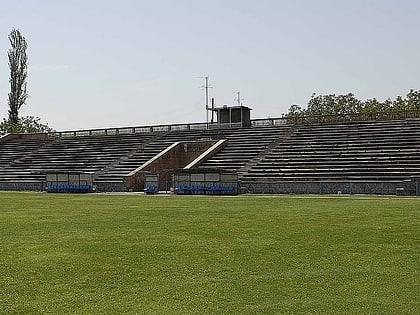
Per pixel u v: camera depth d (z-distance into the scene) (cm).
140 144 8500
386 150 6238
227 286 1306
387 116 7538
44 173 6956
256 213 3030
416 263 1532
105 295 1242
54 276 1422
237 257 1645
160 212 3194
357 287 1283
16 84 11562
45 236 2131
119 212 3228
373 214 2834
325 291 1252
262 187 5738
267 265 1531
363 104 12400
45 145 9400
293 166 6366
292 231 2191
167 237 2066
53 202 4306
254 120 8450
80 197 5147
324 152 6606
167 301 1188
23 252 1756
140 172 6875
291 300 1184
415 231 2133
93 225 2512
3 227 2452
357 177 5681
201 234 2141
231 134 8150
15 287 1315
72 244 1911
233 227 2358
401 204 3556
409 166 5709
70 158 8419
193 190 5822
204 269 1490
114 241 1973
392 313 1084
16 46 11531
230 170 6053
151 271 1472
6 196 5403
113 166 7656
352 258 1609
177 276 1414
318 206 3491
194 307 1141
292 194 5388
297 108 13150
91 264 1562
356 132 7062
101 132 9612
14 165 8556
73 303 1180
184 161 7688
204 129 8694
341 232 2133
